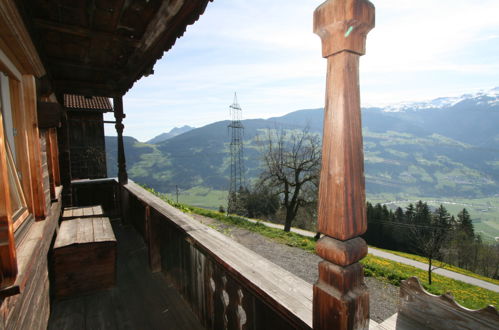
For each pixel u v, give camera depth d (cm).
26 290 145
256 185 2352
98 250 279
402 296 116
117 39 275
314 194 2094
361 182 89
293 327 111
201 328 218
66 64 365
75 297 272
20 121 190
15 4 138
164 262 313
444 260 2806
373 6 84
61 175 475
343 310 86
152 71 351
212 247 181
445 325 101
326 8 84
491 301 1248
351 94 85
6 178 111
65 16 231
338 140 86
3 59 146
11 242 109
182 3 197
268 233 1648
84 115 1313
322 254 94
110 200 600
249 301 144
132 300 266
